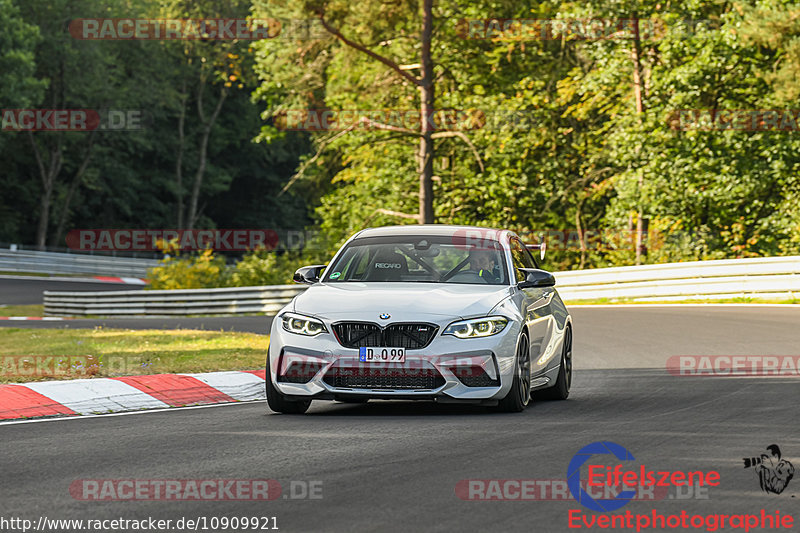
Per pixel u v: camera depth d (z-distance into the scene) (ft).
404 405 111.34
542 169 434.71
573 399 115.44
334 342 99.86
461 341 99.40
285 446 82.89
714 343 170.19
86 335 215.92
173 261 411.54
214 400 120.88
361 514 59.93
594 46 377.09
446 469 72.84
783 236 370.12
